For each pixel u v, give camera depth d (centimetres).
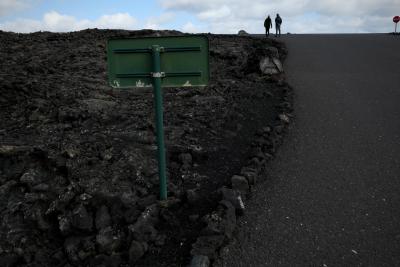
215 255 427
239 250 447
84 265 438
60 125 764
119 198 506
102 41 1658
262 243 460
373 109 945
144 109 897
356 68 1411
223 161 654
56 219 491
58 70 1218
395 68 1402
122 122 799
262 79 1195
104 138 689
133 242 443
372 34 2709
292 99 1016
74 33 1834
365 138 770
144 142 688
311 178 616
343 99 1026
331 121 866
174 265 425
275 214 518
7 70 1155
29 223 493
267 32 2522
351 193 570
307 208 532
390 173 627
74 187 524
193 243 441
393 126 830
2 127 772
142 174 576
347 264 427
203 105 933
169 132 743
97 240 450
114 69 491
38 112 838
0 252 461
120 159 601
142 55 485
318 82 1202
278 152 709
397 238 468
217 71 1323
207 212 503
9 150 609
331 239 468
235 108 912
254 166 619
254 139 735
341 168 647
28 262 453
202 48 478
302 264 427
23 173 574
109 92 1017
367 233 478
